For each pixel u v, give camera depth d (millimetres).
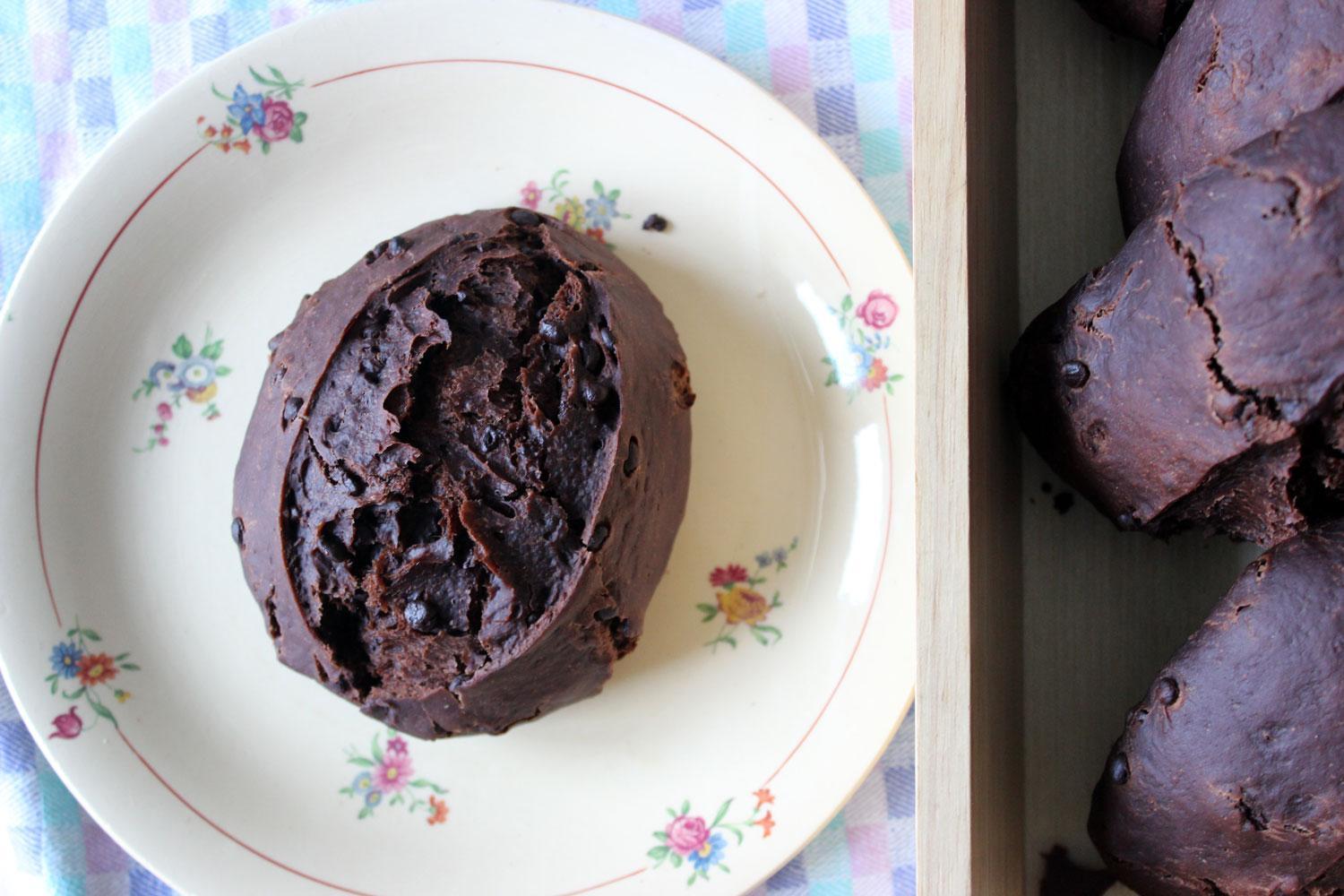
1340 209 289
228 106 405
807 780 397
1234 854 306
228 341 413
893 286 400
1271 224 292
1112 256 342
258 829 402
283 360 386
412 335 371
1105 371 313
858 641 401
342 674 378
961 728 295
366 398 371
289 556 373
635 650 406
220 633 408
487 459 368
